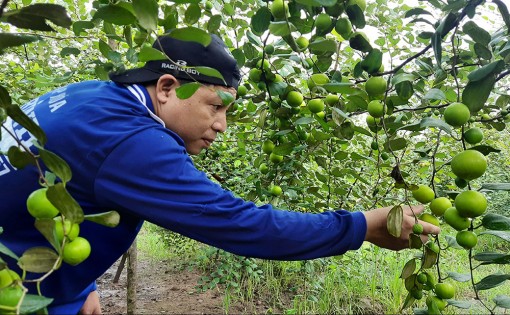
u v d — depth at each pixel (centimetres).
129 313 330
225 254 429
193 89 89
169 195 106
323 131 190
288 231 108
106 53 149
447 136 223
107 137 108
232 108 202
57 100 123
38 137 69
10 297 61
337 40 163
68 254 74
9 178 113
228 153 364
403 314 405
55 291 119
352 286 446
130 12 89
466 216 108
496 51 129
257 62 172
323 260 414
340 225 113
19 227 114
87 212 113
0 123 68
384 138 199
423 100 164
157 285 484
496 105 158
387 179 273
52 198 66
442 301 123
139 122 114
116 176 106
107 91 124
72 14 316
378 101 136
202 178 112
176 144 114
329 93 167
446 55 170
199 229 107
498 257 114
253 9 198
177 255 589
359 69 146
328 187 233
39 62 279
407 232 117
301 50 158
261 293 451
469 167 102
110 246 121
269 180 232
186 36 81
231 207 109
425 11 119
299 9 136
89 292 171
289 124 190
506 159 477
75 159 109
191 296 448
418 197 125
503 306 118
